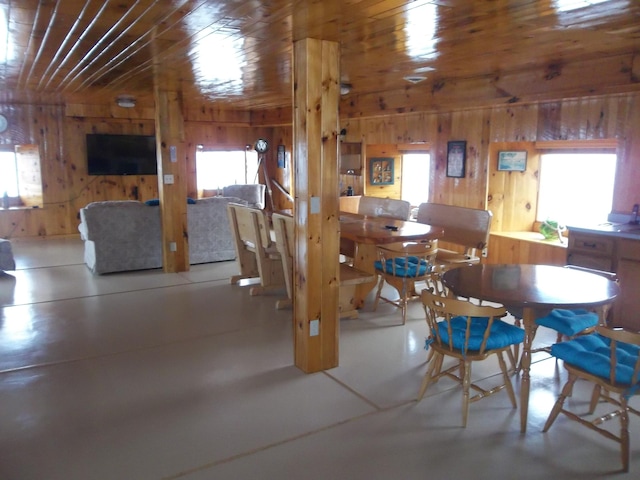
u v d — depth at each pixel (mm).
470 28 3043
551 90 4277
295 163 3283
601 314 3152
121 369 3490
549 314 3143
